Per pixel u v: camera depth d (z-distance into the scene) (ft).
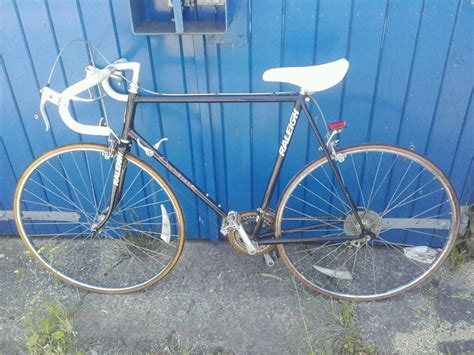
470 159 8.44
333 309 8.09
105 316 8.20
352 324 7.94
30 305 8.41
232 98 7.06
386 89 7.84
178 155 8.73
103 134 7.15
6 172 9.16
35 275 9.00
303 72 6.70
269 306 8.26
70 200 9.40
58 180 9.16
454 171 8.60
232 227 7.92
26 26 7.58
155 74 7.91
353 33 7.37
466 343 7.59
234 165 8.75
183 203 9.25
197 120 8.29
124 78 7.59
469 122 8.08
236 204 9.26
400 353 7.48
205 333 7.84
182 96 7.11
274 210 8.93
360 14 7.20
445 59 7.52
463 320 7.95
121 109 8.32
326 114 8.11
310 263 9.12
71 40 7.69
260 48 7.56
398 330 7.83
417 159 7.48
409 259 9.20
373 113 8.09
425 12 7.14
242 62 7.69
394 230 9.32
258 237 8.11
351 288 8.60
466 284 8.61
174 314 8.19
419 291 8.51
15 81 8.13
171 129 8.43
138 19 7.21
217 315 8.14
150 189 9.14
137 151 8.71
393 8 7.14
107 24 7.52
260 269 9.00
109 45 7.70
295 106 7.04
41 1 7.34
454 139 8.27
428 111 8.02
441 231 9.22
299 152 8.52
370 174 8.67
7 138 8.75
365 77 7.75
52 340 7.65
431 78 7.70
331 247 9.37
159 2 7.36
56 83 8.14
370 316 8.09
